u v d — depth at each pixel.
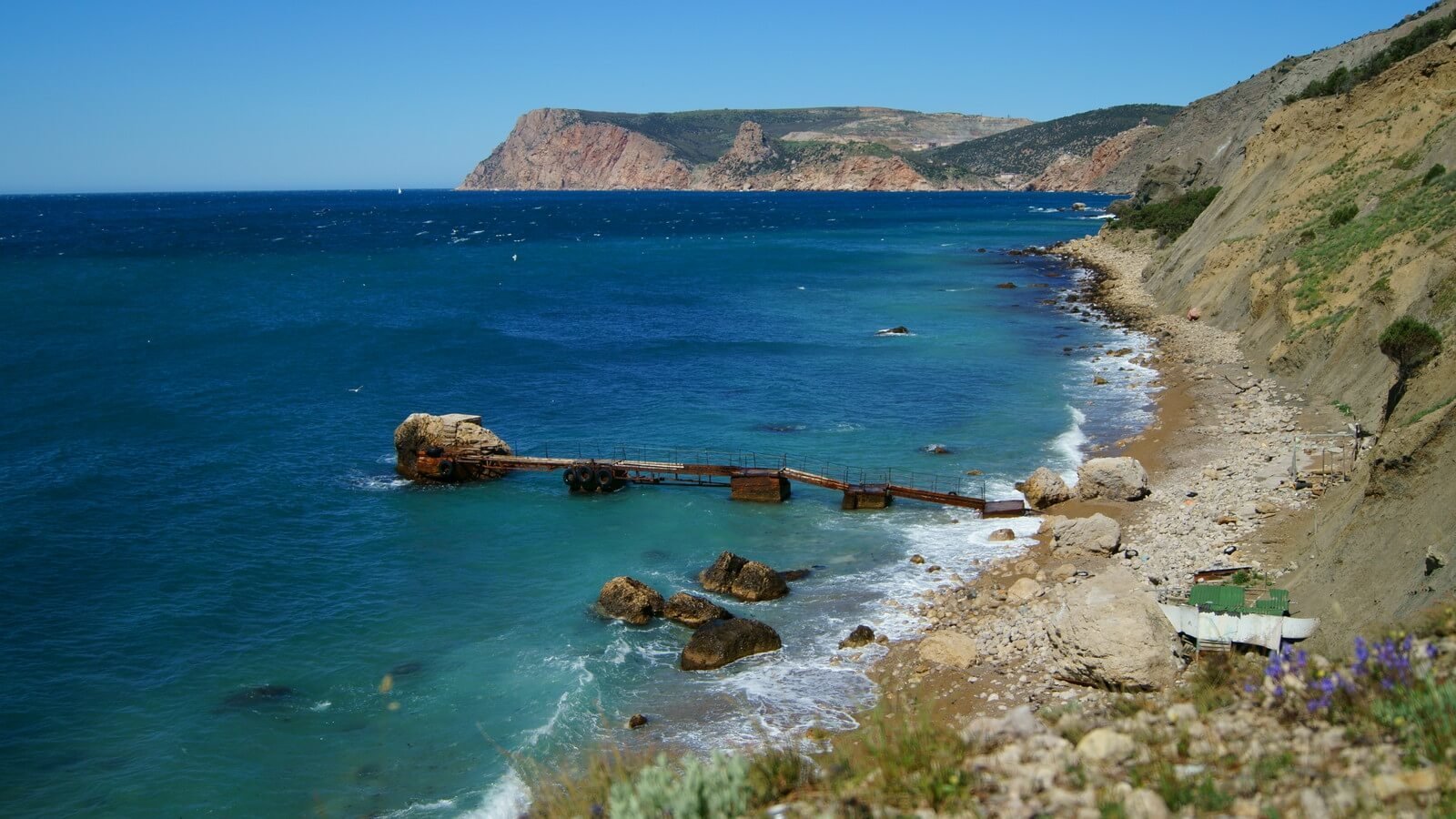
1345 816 6.70
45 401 46.28
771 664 22.17
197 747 19.31
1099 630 18.45
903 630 23.73
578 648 23.34
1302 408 38.25
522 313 77.25
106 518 31.84
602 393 50.16
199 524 31.61
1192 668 17.75
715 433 42.66
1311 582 20.39
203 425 43.22
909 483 35.44
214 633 24.17
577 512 33.66
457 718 20.28
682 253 133.88
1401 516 18.81
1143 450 37.25
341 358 57.88
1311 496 27.86
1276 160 70.19
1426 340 27.27
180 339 62.38
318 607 25.75
